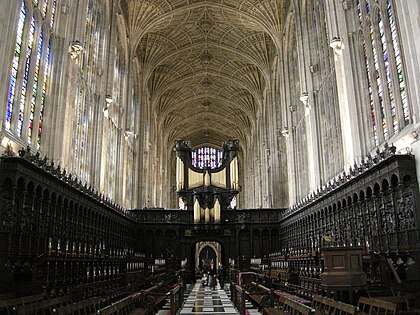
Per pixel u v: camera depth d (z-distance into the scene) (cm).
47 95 2155
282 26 4156
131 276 2433
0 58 1564
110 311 841
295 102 3900
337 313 930
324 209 2556
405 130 1703
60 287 1638
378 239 1781
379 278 1616
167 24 4525
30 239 1602
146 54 4925
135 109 4741
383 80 1975
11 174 1457
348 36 2339
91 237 2459
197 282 4294
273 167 4788
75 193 2131
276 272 2675
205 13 4522
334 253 1337
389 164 1648
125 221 3556
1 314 922
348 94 2303
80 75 2672
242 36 4866
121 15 3712
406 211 1575
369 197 1886
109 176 3475
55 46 2238
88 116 2909
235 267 3759
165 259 3794
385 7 1934
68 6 2342
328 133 2856
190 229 4181
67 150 2325
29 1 1909
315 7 3095
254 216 4166
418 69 1559
